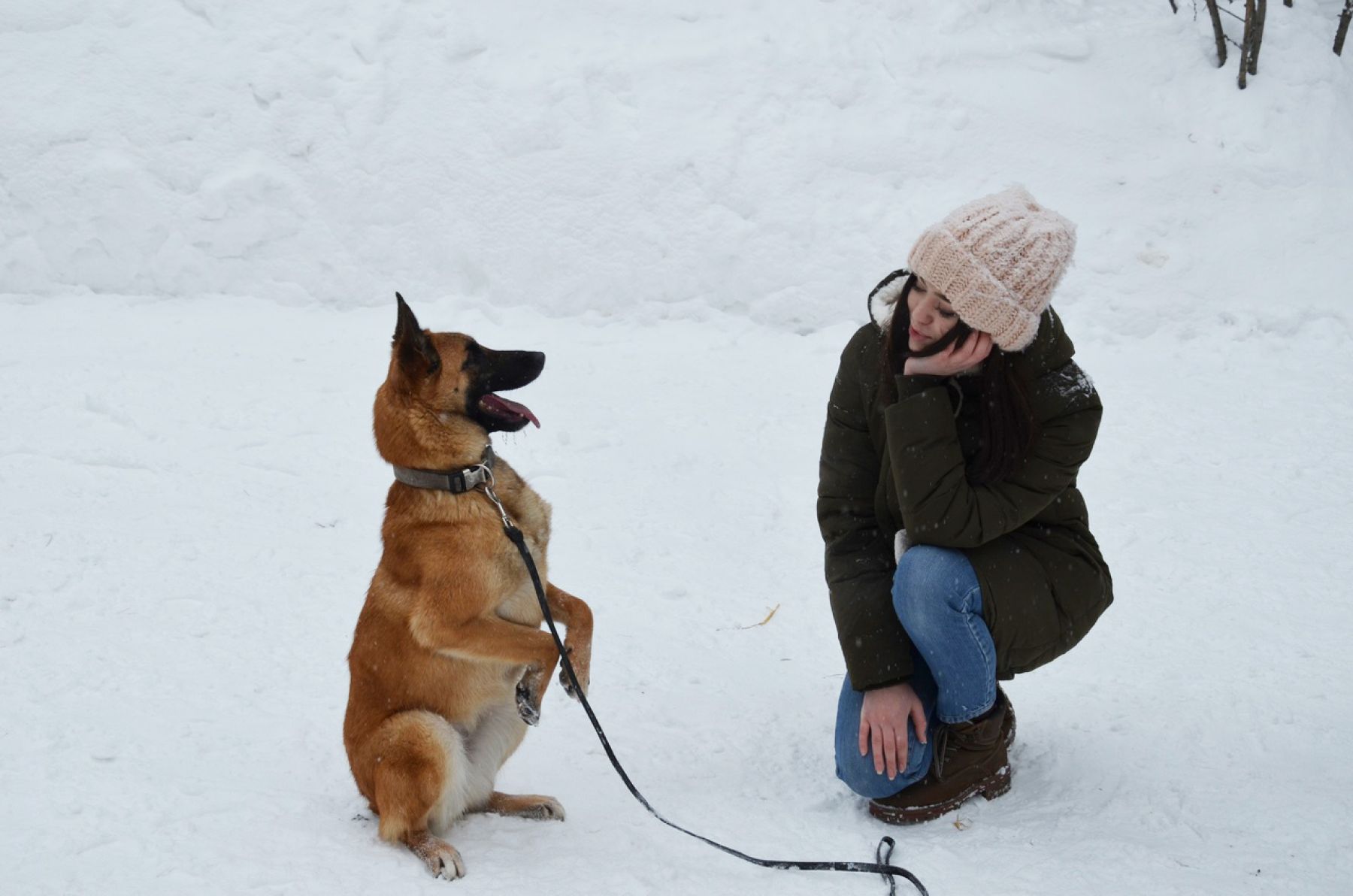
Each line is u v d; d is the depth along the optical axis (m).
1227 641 4.21
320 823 3.21
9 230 8.87
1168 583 4.74
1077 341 7.79
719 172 8.69
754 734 3.75
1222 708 3.71
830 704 3.96
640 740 3.74
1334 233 8.12
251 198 8.90
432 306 8.60
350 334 8.18
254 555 5.13
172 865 2.93
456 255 8.76
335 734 3.76
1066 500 3.18
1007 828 3.10
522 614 3.40
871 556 3.26
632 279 8.57
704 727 3.81
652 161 8.77
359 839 3.13
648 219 8.66
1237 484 5.72
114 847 3.01
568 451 6.36
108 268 8.83
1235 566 4.85
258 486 5.86
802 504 5.77
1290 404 6.71
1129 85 8.96
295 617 4.59
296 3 9.57
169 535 5.28
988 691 3.07
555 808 3.29
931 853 2.97
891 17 9.30
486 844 3.14
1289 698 3.75
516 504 3.37
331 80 9.20
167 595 4.73
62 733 3.66
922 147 8.73
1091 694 3.89
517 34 9.36
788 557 5.23
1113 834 3.03
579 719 3.90
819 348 7.97
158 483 5.83
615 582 4.97
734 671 4.22
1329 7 9.61
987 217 2.83
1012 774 3.41
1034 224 2.83
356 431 6.55
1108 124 8.77
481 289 8.73
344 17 9.48
